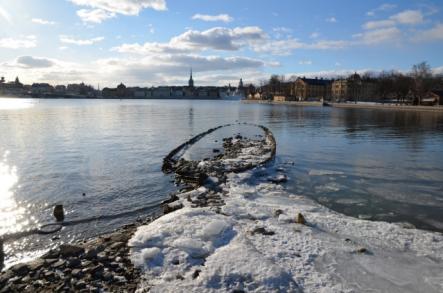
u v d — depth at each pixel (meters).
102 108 116.19
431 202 15.31
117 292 7.21
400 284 7.86
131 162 25.19
